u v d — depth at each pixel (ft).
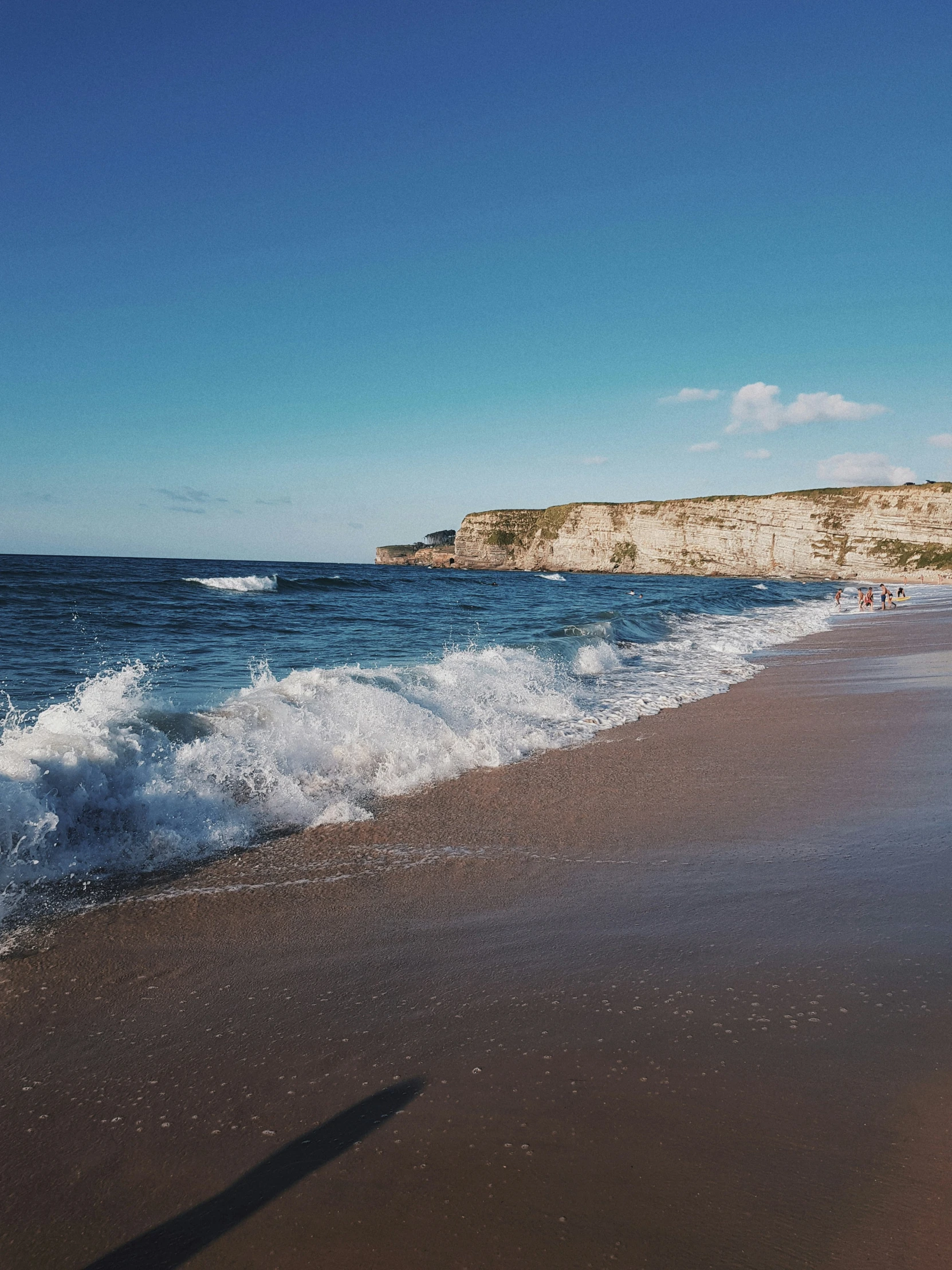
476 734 24.11
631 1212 6.02
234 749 19.17
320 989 9.90
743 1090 7.49
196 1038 8.82
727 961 10.28
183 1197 6.38
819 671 42.19
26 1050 8.66
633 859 14.55
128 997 9.78
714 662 45.93
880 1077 7.67
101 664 39.52
